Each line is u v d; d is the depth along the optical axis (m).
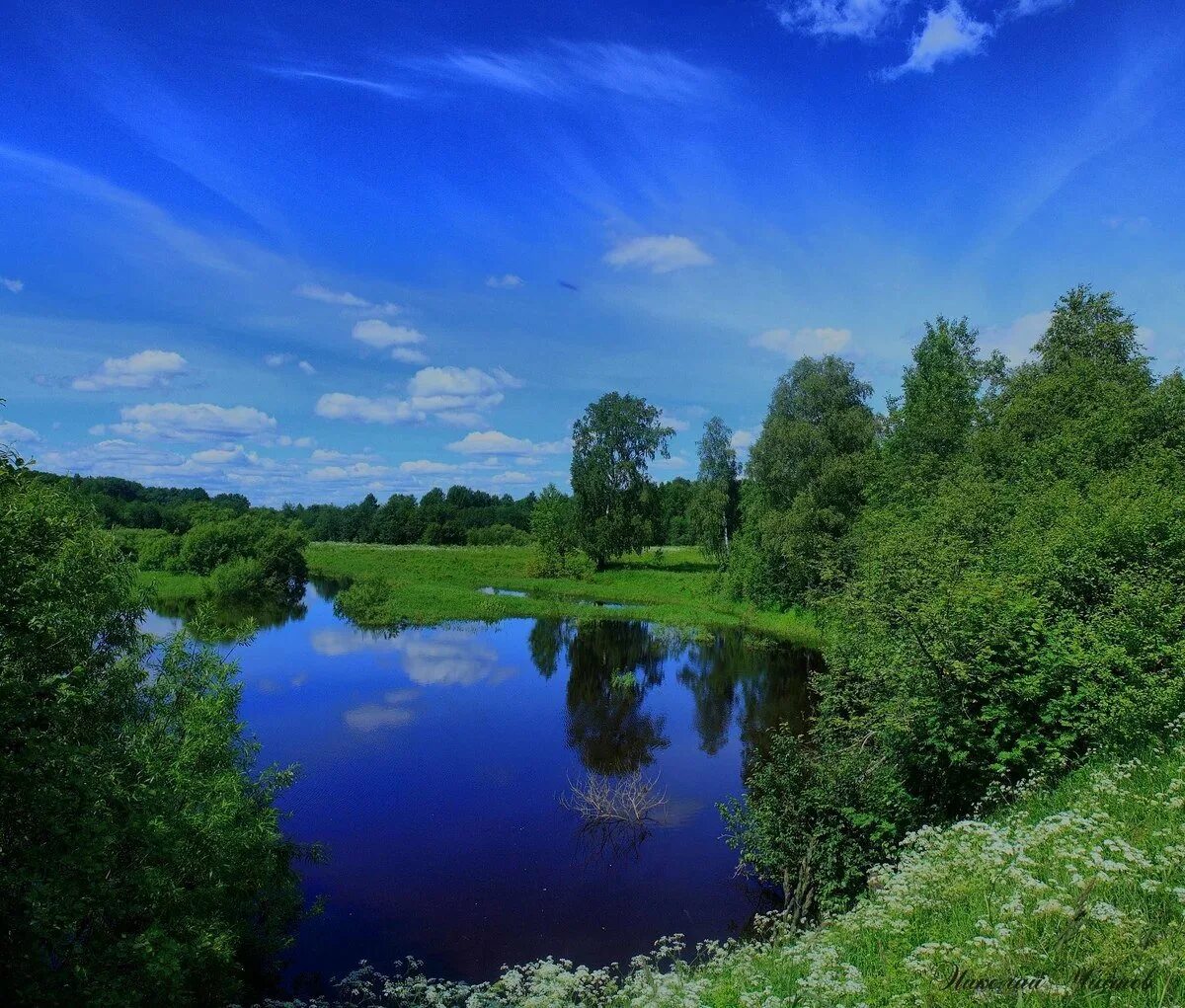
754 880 16.08
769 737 25.88
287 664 36.09
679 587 66.12
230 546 67.75
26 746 8.62
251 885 12.58
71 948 8.97
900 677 14.66
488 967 13.25
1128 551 15.86
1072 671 12.99
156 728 12.33
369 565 87.56
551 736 25.86
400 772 22.31
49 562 10.41
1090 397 28.59
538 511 86.94
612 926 14.48
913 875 9.16
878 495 38.78
